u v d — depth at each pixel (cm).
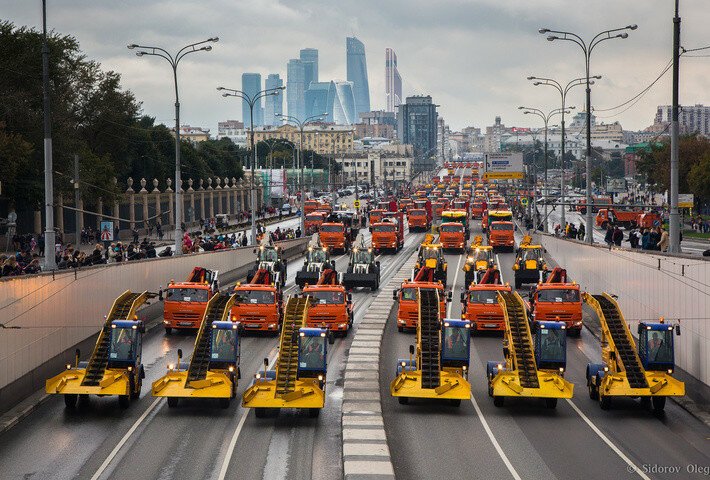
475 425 3244
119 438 3055
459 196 19512
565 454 2892
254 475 2669
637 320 4884
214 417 3328
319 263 7206
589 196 7625
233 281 7769
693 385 3766
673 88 4741
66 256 5494
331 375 4053
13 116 9169
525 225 14438
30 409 3409
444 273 7062
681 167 14900
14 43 9531
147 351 4584
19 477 2647
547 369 3572
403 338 5047
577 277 7125
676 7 4709
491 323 5091
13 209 8869
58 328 4088
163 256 6550
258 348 4700
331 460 2817
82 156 10294
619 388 3397
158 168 14975
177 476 2656
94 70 12312
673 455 2886
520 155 17088
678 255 4053
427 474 2680
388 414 3391
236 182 19375
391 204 14088
